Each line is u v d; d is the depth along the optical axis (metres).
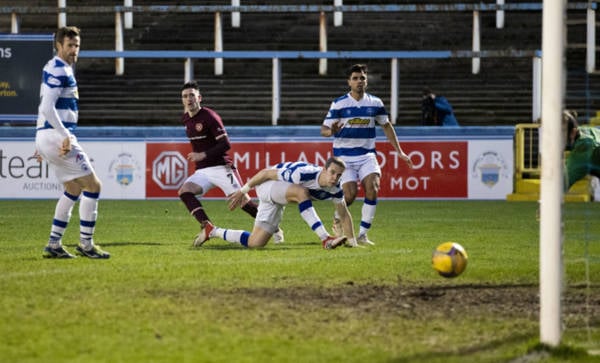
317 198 23.88
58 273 18.12
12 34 46.00
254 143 45.03
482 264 20.61
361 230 25.45
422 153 44.84
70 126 20.61
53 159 20.55
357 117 25.94
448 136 44.78
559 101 11.76
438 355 11.64
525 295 16.20
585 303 16.03
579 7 54.41
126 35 63.19
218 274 18.16
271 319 13.70
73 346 11.95
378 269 19.30
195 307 14.51
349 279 17.80
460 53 49.31
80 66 60.91
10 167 45.34
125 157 45.28
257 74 59.53
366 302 15.24
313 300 15.31
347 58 55.62
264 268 19.19
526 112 54.16
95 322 13.34
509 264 20.66
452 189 44.84
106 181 45.31
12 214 35.94
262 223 23.44
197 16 64.81
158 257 21.27
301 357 11.49
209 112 26.45
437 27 63.12
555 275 11.82
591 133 22.31
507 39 62.00
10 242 25.12
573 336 13.13
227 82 58.03
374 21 63.59
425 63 60.06
